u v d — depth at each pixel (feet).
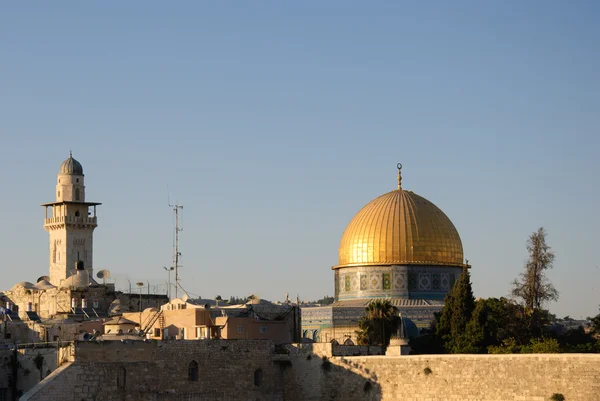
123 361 414.21
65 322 520.42
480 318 491.72
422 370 418.10
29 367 426.92
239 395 446.19
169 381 425.69
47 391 390.63
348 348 456.45
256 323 494.18
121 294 626.64
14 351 433.48
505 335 495.00
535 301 504.43
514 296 508.53
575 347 460.96
